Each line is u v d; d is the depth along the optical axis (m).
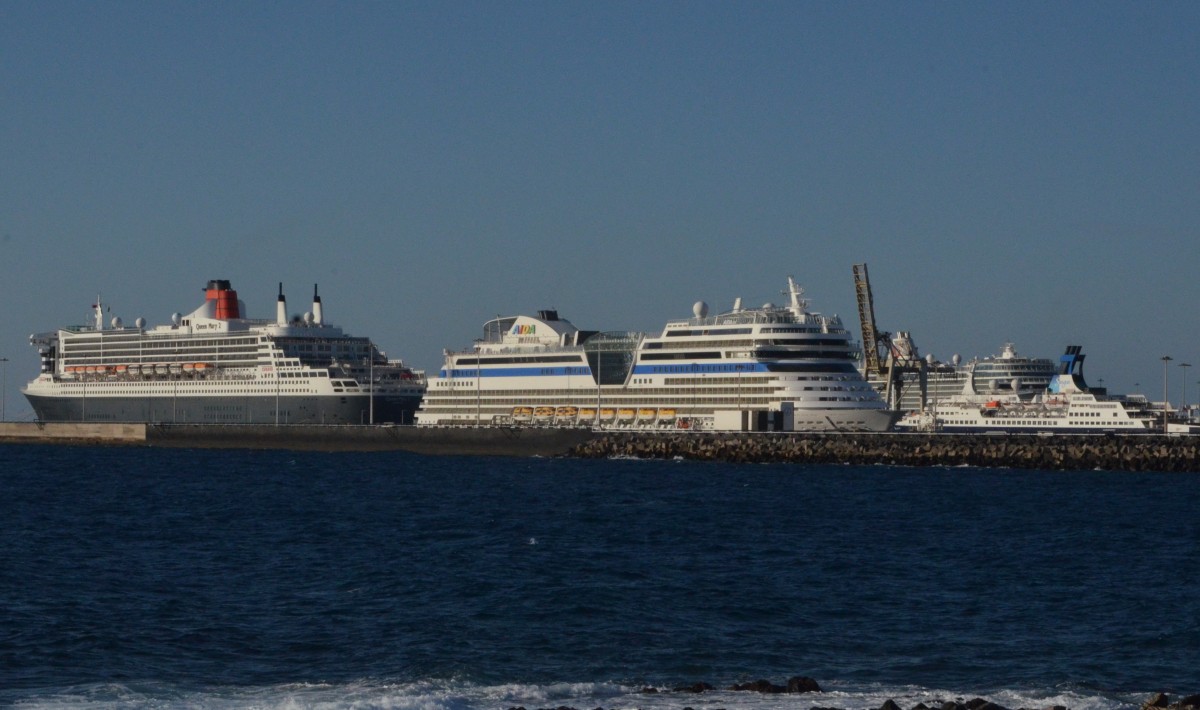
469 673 71.19
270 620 84.44
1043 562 109.06
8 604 88.19
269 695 66.38
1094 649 77.06
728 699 65.25
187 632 80.69
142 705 64.12
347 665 73.19
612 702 64.81
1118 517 143.50
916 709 62.00
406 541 122.31
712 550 115.69
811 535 126.56
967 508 153.50
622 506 156.00
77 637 78.75
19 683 68.62
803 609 88.38
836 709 63.16
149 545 119.62
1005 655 75.62
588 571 103.06
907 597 92.69
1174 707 62.31
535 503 160.75
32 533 128.12
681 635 80.50
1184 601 91.12
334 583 97.88
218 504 161.00
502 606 88.62
